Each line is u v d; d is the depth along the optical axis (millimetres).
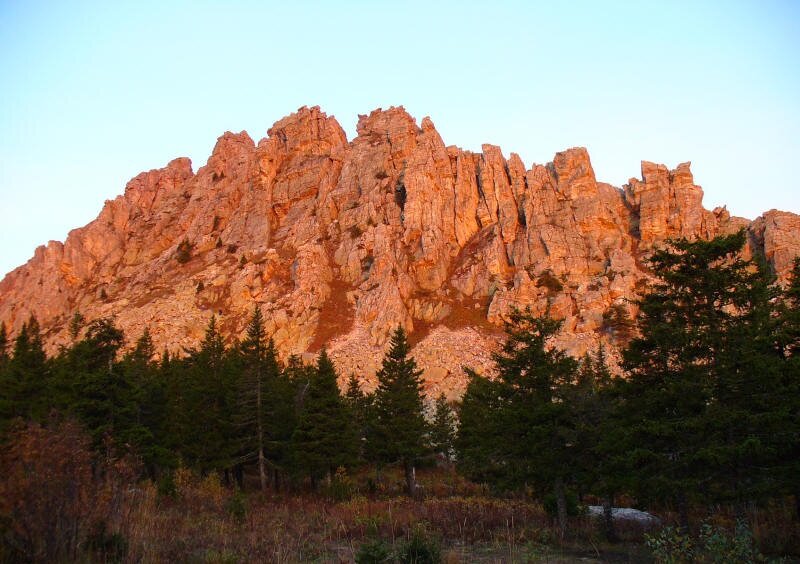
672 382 18578
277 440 44594
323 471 42719
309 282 100812
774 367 17062
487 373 75438
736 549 12891
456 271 107812
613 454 20781
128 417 33094
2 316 121688
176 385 47250
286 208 132125
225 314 97188
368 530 20203
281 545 16516
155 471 34969
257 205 130875
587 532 21516
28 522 10219
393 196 122562
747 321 19109
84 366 33500
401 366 48656
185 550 14109
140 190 162375
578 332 84750
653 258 20656
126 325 93688
